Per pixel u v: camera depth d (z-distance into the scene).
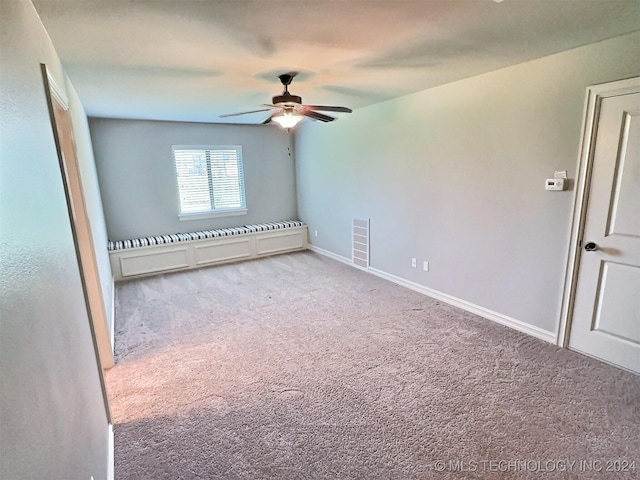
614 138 2.38
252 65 2.65
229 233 5.61
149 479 1.74
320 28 1.98
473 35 2.16
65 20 1.74
